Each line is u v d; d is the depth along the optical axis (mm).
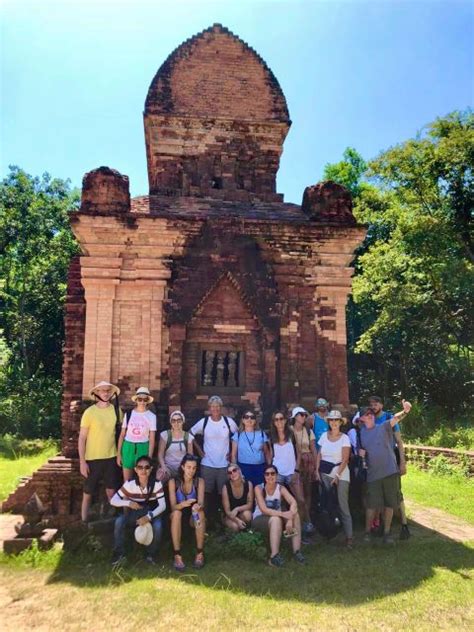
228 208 12094
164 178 12938
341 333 11062
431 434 22203
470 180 26781
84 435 8398
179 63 13430
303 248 11180
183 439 8562
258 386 10695
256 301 10836
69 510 8961
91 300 10266
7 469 16297
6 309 36781
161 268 10531
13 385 31031
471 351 29766
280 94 13586
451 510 10891
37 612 5789
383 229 33250
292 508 7680
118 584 6559
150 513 7391
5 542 7668
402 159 27969
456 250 27422
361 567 7191
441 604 5984
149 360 10195
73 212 10250
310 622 5512
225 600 6031
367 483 8633
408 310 27547
